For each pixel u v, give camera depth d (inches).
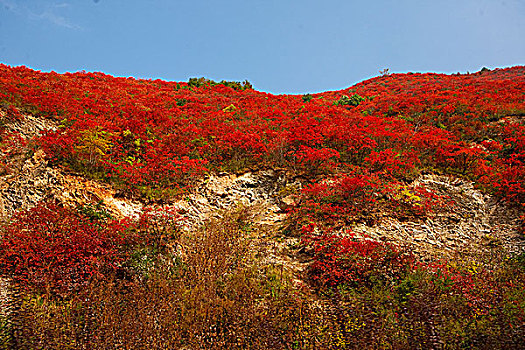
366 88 1450.5
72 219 382.9
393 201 486.6
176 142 618.5
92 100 717.9
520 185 477.7
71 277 324.2
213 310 297.1
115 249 364.2
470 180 543.5
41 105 614.5
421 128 728.3
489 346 236.8
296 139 600.7
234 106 874.1
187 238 420.5
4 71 776.3
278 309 299.4
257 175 573.0
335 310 298.2
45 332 257.0
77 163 482.6
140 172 507.5
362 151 603.2
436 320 261.1
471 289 309.4
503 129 671.8
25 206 415.8
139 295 307.9
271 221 476.1
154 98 871.1
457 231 442.6
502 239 418.6
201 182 546.0
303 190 486.3
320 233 417.7
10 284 310.2
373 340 256.5
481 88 1055.6
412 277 330.0
